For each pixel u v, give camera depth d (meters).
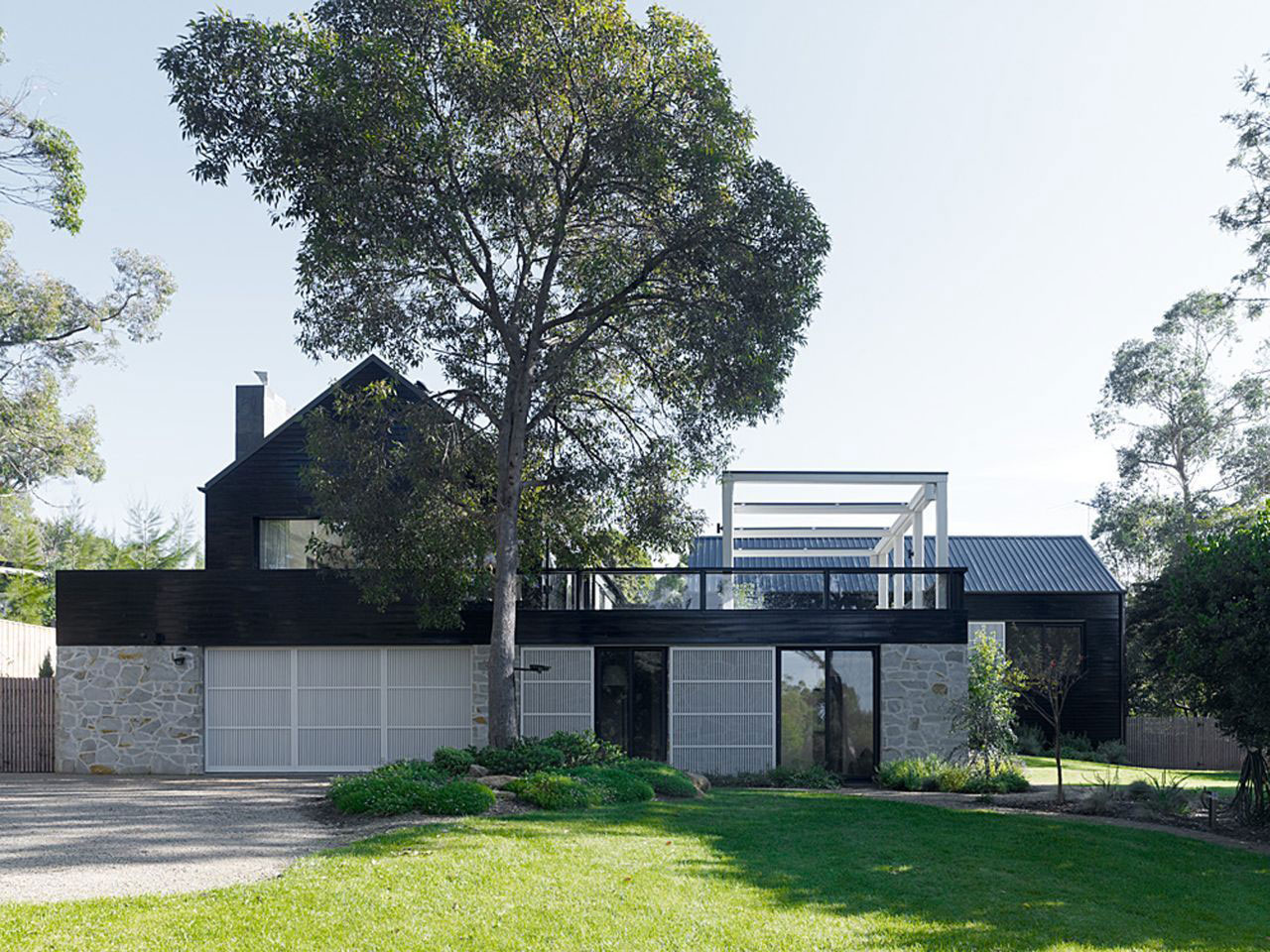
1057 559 30.33
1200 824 14.77
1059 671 20.11
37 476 32.84
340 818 12.12
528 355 17.66
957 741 19.78
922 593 20.23
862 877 10.14
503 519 17.52
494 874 8.99
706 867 9.98
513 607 17.45
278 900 7.84
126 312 32.28
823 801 14.98
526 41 16.28
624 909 8.26
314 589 20.47
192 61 15.77
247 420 24.58
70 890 8.25
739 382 17.09
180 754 20.27
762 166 16.75
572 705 20.14
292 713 20.58
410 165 16.20
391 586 17.95
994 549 30.83
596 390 19.41
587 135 16.61
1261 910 10.03
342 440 17.75
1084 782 19.06
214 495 21.81
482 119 16.66
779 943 7.77
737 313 16.66
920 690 19.89
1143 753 28.61
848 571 20.20
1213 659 14.59
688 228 16.72
